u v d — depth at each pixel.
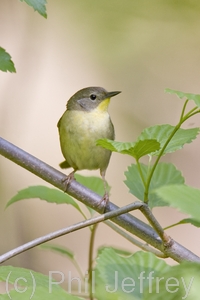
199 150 13.37
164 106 14.09
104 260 3.60
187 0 12.64
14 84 13.66
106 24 13.25
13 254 4.12
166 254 4.73
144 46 13.52
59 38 14.00
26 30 13.87
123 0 12.73
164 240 4.67
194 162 13.17
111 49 13.65
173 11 12.79
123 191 13.31
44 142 13.61
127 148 4.03
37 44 14.02
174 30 13.12
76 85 14.32
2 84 13.57
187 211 2.44
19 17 13.82
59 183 5.76
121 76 14.27
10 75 13.62
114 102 14.16
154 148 4.08
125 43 13.48
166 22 12.93
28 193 6.14
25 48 13.87
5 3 13.70
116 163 13.75
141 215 11.76
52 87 14.20
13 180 12.55
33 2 4.79
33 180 12.66
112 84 14.27
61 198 6.10
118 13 12.91
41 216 12.34
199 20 12.90
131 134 13.78
